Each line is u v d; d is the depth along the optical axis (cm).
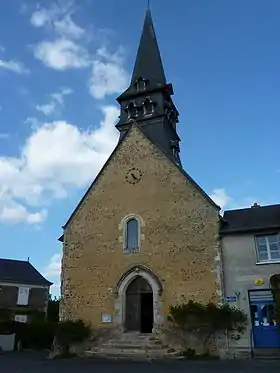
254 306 1574
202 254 1686
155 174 1912
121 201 1939
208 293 1622
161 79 2503
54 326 1905
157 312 1678
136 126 2056
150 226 1828
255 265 1608
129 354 1538
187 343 1592
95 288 1836
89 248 1920
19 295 3177
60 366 1304
